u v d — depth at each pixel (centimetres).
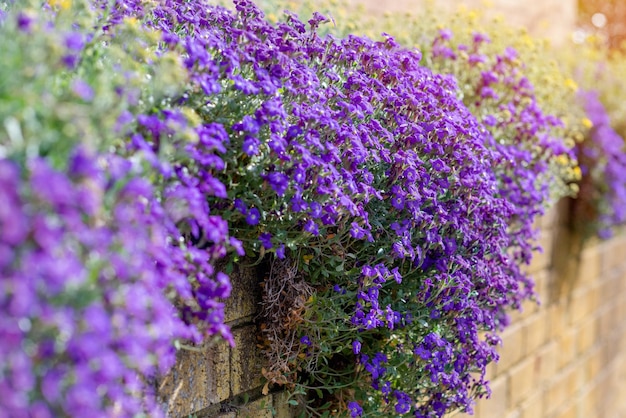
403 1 434
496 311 286
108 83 149
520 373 409
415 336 237
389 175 230
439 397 245
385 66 245
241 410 221
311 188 198
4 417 110
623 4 817
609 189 456
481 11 464
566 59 503
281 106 196
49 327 116
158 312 137
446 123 235
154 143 165
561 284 462
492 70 338
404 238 217
